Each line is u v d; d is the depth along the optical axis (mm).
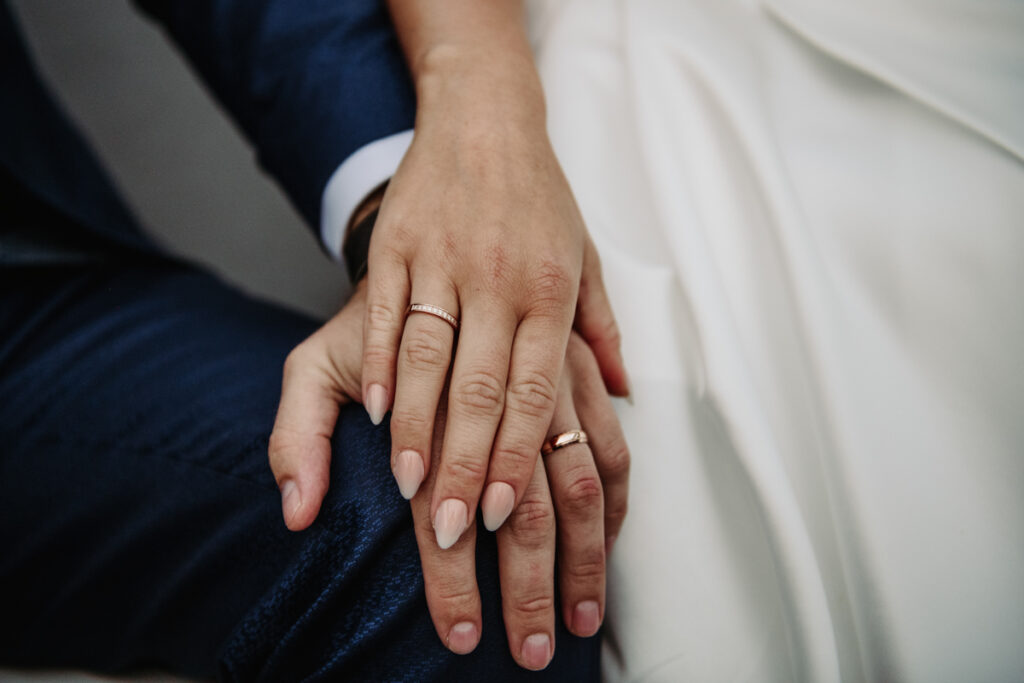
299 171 523
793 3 549
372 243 451
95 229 530
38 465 464
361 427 438
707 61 537
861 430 458
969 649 433
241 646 420
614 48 579
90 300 512
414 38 517
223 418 454
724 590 458
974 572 440
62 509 461
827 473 463
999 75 514
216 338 495
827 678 431
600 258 513
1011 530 444
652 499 471
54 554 467
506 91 487
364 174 498
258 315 528
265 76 535
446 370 426
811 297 476
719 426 472
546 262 439
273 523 434
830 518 464
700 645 451
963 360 469
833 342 469
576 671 440
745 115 520
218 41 554
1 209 511
